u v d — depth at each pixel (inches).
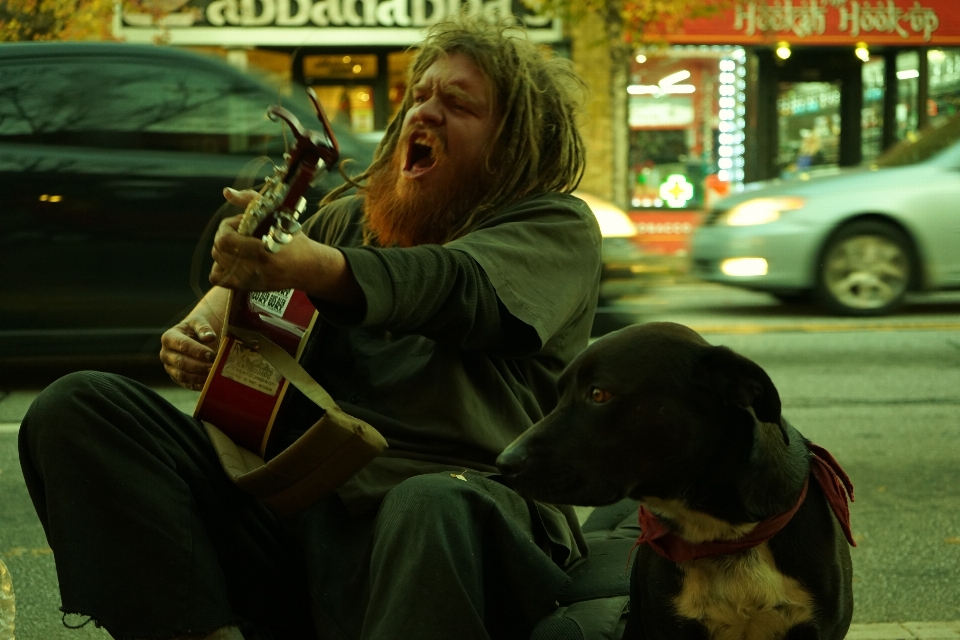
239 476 87.3
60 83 247.6
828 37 679.7
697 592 90.6
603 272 270.2
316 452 84.2
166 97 249.1
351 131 243.6
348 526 91.9
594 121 626.8
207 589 85.2
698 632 92.3
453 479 84.7
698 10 582.2
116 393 86.1
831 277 387.9
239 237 74.9
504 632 86.4
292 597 95.3
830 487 91.3
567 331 99.6
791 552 88.4
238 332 92.7
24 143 245.8
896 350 325.7
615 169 609.6
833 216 384.8
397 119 106.6
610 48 589.3
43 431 83.9
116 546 83.4
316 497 87.4
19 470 205.2
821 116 697.0
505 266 88.1
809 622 89.7
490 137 99.8
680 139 681.0
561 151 103.3
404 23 635.5
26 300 245.0
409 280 80.5
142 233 246.5
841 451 219.1
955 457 214.5
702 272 402.3
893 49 698.8
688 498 87.1
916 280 388.5
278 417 92.6
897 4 682.2
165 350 103.7
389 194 104.3
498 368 95.2
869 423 241.4
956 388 275.4
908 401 261.7
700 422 84.9
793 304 427.8
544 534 93.3
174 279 248.1
